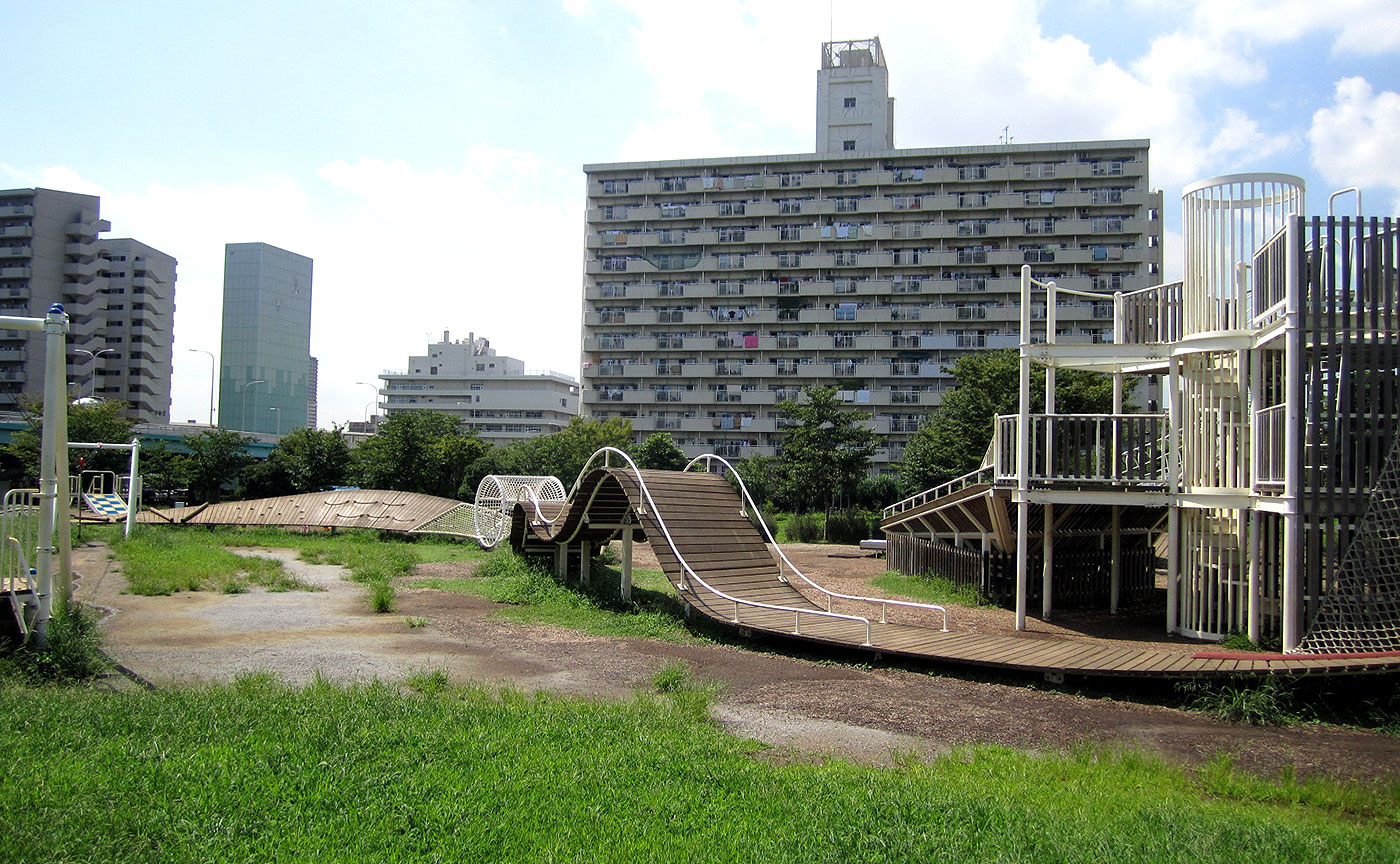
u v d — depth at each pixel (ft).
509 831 15.51
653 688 31.58
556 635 42.32
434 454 152.15
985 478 65.51
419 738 20.56
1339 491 37.37
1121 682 33.99
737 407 217.36
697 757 20.89
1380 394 37.52
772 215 219.41
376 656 36.11
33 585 33.09
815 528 131.03
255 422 401.08
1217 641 44.29
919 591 62.59
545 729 22.29
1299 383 37.88
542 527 61.26
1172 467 47.50
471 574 67.56
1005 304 204.85
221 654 35.53
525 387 331.57
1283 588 40.29
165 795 16.03
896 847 15.40
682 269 223.51
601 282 228.43
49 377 33.35
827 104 231.71
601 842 15.21
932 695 32.22
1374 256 37.76
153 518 113.19
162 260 298.97
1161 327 49.19
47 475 32.68
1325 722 29.63
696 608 43.93
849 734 26.63
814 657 38.68
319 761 18.35
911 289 209.05
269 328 409.90
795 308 216.33
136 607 47.26
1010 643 38.58
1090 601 58.95
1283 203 43.57
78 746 18.80
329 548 86.69
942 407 137.39
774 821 16.61
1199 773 23.12
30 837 13.74
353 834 15.01
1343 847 16.51
